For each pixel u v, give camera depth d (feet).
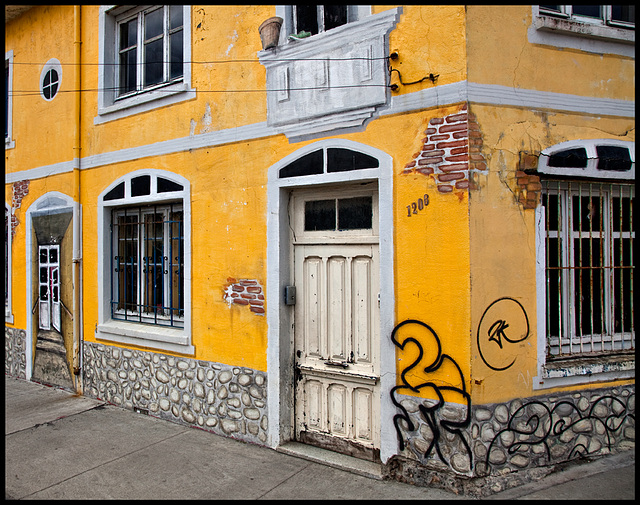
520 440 12.89
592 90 14.11
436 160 12.80
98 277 21.56
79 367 22.29
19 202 26.14
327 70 14.66
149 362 19.38
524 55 13.26
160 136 19.22
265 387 15.90
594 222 14.85
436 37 12.91
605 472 13.16
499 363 12.67
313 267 15.51
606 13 14.66
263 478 13.65
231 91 17.06
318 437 15.35
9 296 26.96
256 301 16.19
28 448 16.17
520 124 13.15
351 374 14.52
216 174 17.42
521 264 13.05
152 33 20.90
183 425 18.08
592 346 14.61
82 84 22.44
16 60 26.35
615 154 14.24
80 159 22.44
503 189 12.87
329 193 15.17
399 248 13.26
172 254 19.57
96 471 14.39
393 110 13.48
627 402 14.38
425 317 12.85
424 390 12.87
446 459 12.56
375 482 13.20
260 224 16.17
